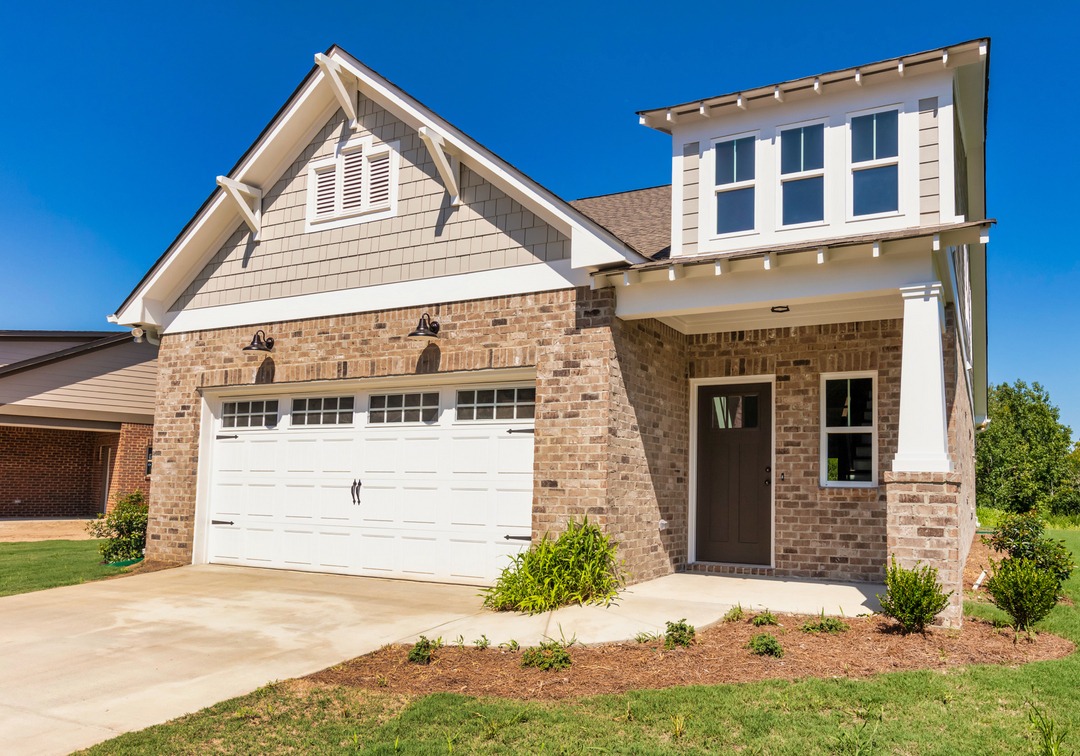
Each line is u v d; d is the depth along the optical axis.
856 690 5.84
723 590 9.56
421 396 11.27
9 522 22.17
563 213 9.75
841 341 10.98
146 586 10.87
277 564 12.19
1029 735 5.02
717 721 5.32
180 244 12.90
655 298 9.56
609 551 9.20
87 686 6.50
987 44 8.57
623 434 9.83
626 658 6.88
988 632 7.64
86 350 21.38
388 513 11.31
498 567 10.36
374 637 7.88
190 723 5.59
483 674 6.62
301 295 12.16
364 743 5.19
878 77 9.20
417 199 11.34
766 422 11.50
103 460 25.45
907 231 8.30
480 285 10.62
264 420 12.66
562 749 4.97
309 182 12.36
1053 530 26.70
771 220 9.65
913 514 7.86
